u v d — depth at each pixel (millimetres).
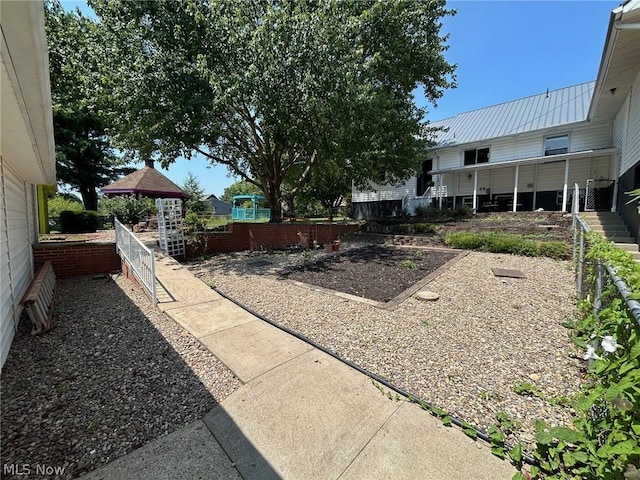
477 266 6637
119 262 7344
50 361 2984
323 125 8117
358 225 12758
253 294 5258
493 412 2229
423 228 10922
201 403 2359
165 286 5500
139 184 15078
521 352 3102
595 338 2117
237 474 1721
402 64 10930
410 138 11672
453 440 1960
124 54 7254
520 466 1745
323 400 2375
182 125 8203
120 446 1924
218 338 3490
